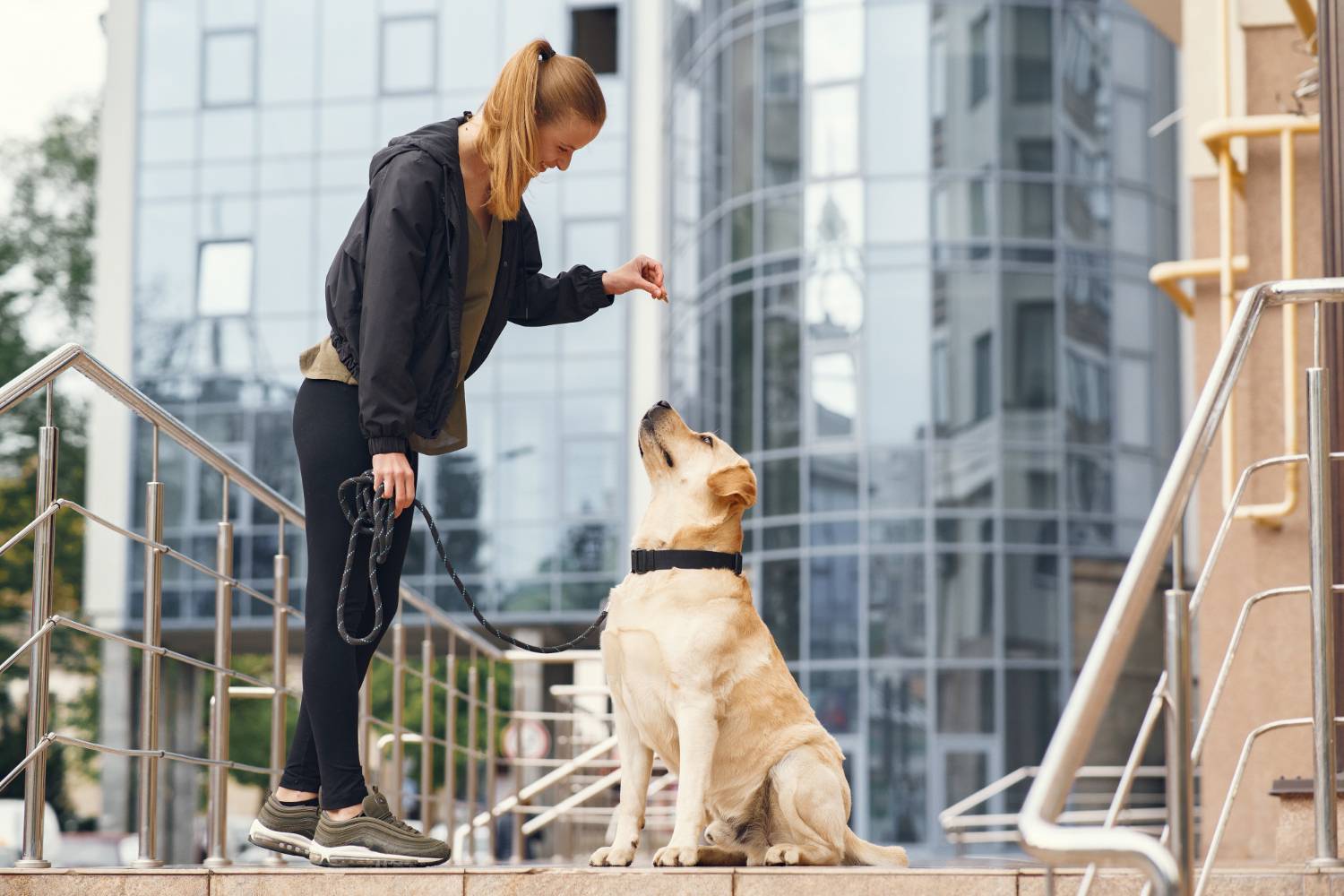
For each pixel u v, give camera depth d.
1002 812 14.97
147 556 3.83
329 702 3.28
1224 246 5.99
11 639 26.80
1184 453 2.39
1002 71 16.20
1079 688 1.92
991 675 15.27
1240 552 6.53
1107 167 16.41
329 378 3.34
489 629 3.53
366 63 21.33
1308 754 6.01
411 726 21.59
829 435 15.99
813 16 16.64
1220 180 6.04
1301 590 3.16
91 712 26.23
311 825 3.43
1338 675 3.91
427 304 3.26
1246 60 6.49
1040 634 15.41
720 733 3.50
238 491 20.92
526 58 3.27
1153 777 15.26
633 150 20.36
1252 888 2.91
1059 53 16.31
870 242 16.09
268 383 21.19
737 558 3.59
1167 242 16.75
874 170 16.19
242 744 24.64
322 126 21.38
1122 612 2.04
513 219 3.34
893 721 15.32
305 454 3.31
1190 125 7.38
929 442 15.69
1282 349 6.36
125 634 21.23
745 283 16.73
